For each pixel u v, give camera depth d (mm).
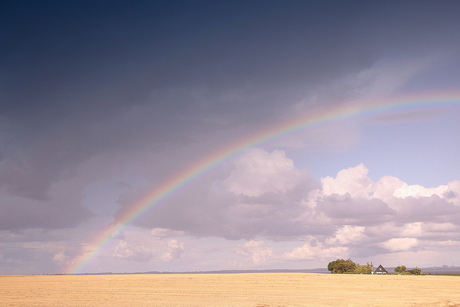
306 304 39250
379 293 51219
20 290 61938
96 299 45875
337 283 72125
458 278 88812
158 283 78188
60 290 61344
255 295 49406
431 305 38375
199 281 83250
